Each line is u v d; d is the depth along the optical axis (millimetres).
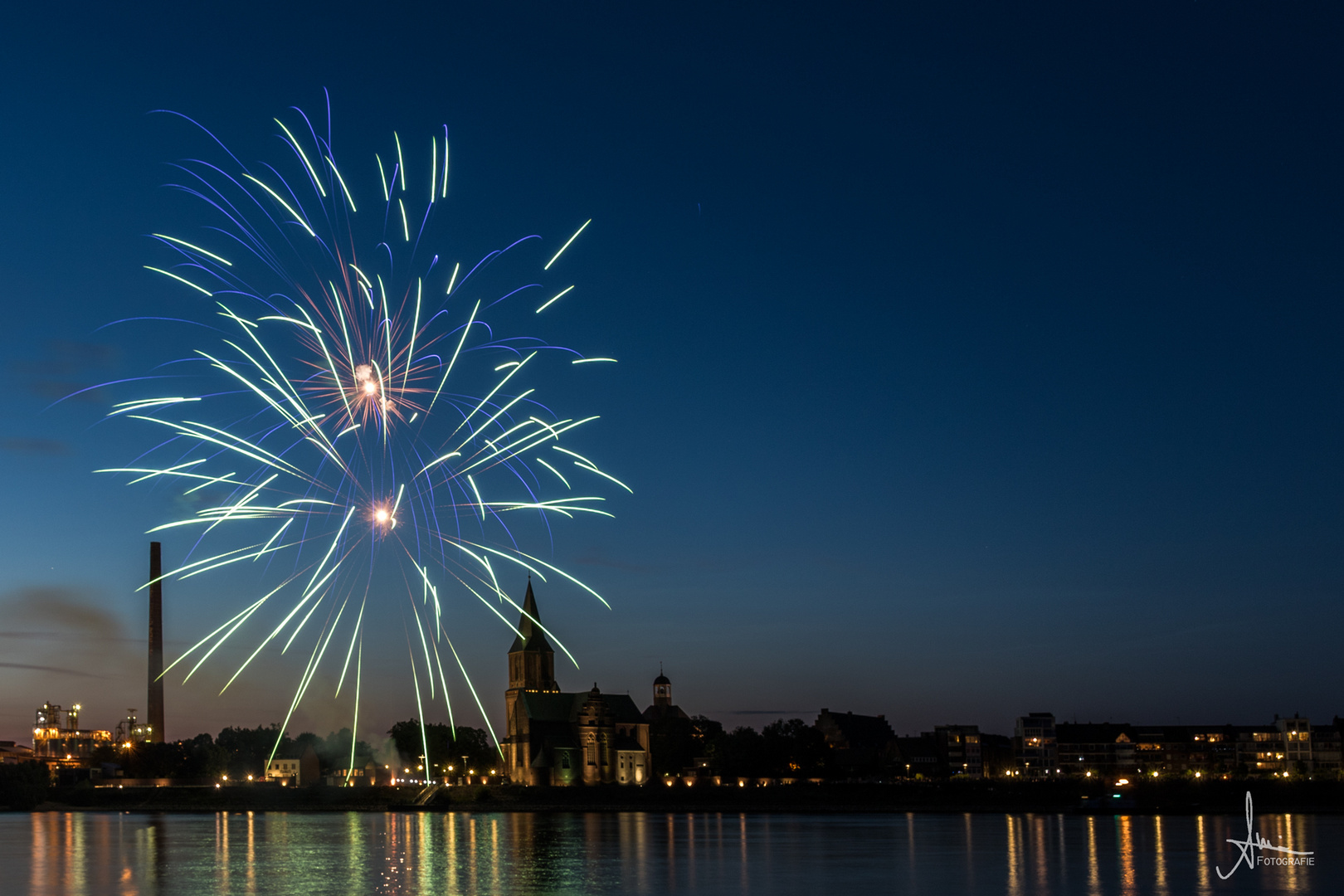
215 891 94062
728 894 90062
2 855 128500
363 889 95062
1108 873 100562
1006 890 90312
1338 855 114500
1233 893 87938
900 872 102812
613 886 95312
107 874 107312
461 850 130500
